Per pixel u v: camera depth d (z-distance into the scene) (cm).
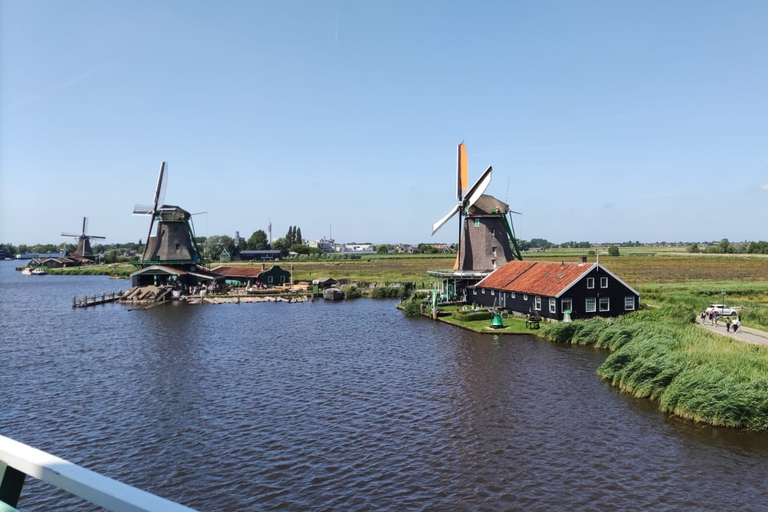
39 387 3272
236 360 3950
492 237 7306
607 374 3244
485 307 6319
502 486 1973
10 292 10131
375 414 2730
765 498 1858
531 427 2516
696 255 19825
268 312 6844
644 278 10450
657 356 3059
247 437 2452
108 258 19900
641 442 2323
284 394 3080
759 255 19412
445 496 1914
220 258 19438
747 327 4641
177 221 9875
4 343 4722
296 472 2106
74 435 2497
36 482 2061
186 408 2856
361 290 9150
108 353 4259
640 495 1891
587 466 2114
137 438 2453
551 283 5288
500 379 3309
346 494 1938
